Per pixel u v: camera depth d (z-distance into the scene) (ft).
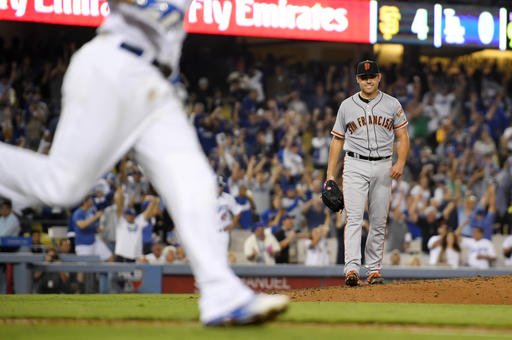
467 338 41.47
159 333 40.60
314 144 206.49
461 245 170.91
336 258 164.96
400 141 85.20
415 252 178.50
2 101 192.75
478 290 71.36
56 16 178.70
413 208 181.57
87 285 127.65
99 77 40.70
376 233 85.46
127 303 63.36
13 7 176.04
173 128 41.78
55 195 41.55
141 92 41.09
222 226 154.30
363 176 84.33
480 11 211.20
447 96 229.66
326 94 228.02
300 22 198.49
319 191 177.17
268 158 193.57
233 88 220.43
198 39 243.40
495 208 200.23
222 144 191.93
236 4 193.26
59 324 46.98
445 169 200.34
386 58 265.34
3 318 49.80
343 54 264.72
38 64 205.16
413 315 52.65
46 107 193.98
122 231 147.64
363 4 203.62
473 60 261.44
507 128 227.61
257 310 40.88
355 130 84.28
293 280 136.67
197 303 63.21
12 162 41.96
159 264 130.93
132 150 42.60
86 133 40.83
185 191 40.88
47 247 137.28
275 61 230.27
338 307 58.54
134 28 41.88
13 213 145.07
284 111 218.38
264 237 155.02
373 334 41.98
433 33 208.44
